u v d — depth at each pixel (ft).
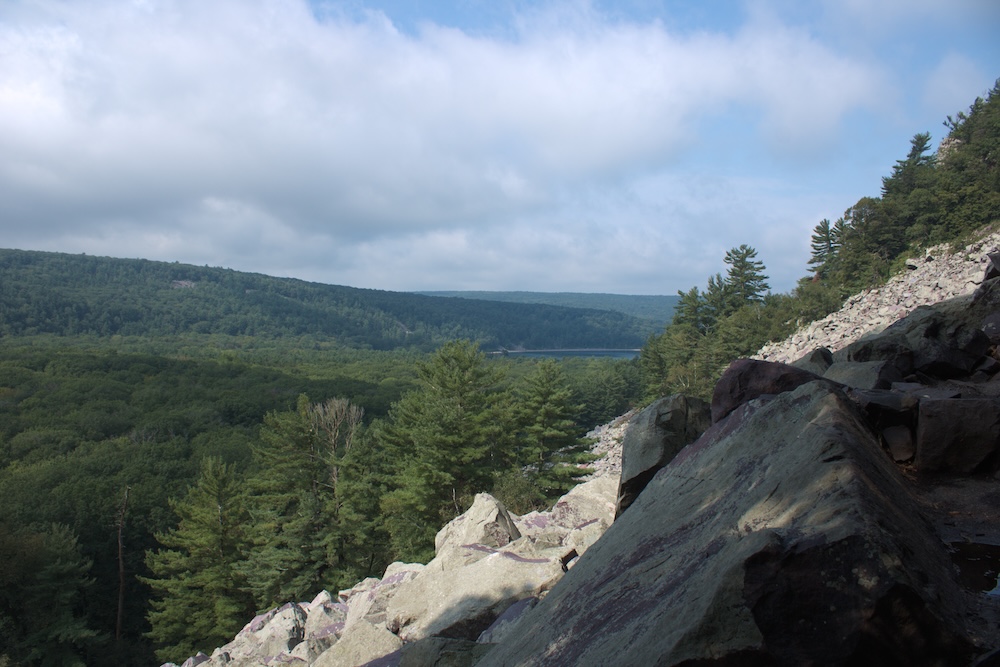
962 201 201.77
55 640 132.46
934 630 9.19
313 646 42.55
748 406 18.44
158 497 193.26
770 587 9.68
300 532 119.65
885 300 165.68
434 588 35.37
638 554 14.98
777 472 13.57
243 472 220.84
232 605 123.54
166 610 132.77
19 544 135.13
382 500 117.91
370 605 38.04
